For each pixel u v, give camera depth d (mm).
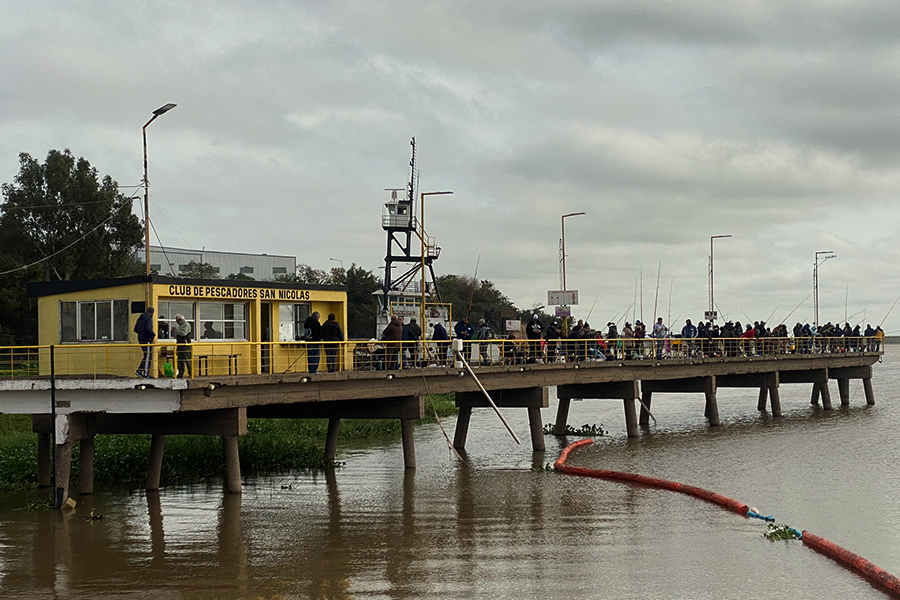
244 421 27156
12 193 71375
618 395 45125
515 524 24562
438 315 54281
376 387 31203
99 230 71500
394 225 55812
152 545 22422
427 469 34219
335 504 27312
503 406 39656
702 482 31047
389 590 18672
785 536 22844
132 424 28203
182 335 26688
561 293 50562
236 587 18953
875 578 19094
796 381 61656
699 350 51906
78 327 29375
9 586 19172
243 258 93875
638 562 20656
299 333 33875
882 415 57094
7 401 26594
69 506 26344
